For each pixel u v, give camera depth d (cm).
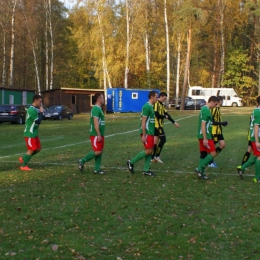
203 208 735
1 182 938
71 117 3825
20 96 4131
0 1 4353
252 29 6069
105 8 4462
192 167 1152
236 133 2216
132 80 5412
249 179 994
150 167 1151
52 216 681
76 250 540
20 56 5219
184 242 570
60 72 5731
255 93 6347
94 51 4609
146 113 996
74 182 938
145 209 724
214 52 6006
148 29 4828
